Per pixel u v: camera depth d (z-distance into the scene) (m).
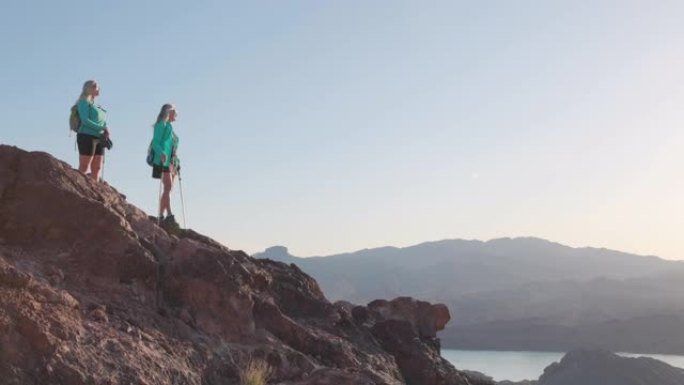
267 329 15.99
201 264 15.19
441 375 20.94
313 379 13.23
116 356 11.26
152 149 17.70
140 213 16.08
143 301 13.48
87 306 12.20
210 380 12.83
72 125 15.88
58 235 13.31
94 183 15.09
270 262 20.89
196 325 14.12
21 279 11.03
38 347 10.35
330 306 19.67
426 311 25.31
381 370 17.97
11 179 13.49
